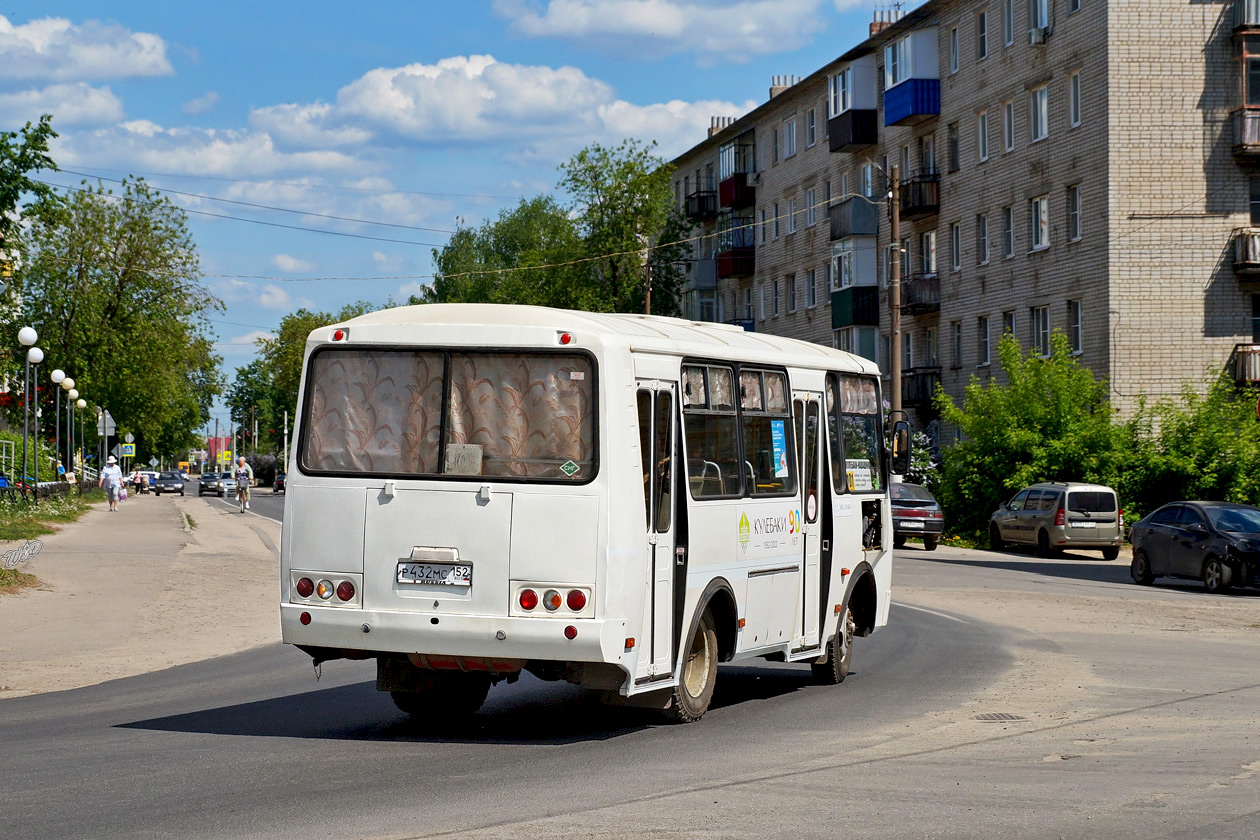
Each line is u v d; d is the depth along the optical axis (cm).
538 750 959
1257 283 4047
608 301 7656
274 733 1034
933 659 1523
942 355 5128
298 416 1027
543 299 7812
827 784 823
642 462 1005
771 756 927
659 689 1045
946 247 5100
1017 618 2000
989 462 4062
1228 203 4044
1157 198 4034
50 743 980
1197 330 4034
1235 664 1467
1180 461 3759
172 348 7138
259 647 1673
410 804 766
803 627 1276
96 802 770
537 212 10206
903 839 684
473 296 10050
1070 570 3112
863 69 5722
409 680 1066
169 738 1006
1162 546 2667
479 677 1083
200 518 4688
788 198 6600
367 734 1031
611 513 966
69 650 1592
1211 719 1088
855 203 5603
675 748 965
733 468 1148
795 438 1272
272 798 783
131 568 2498
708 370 1116
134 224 6912
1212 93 4041
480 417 992
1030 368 4053
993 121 4747
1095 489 3556
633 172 7494
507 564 970
